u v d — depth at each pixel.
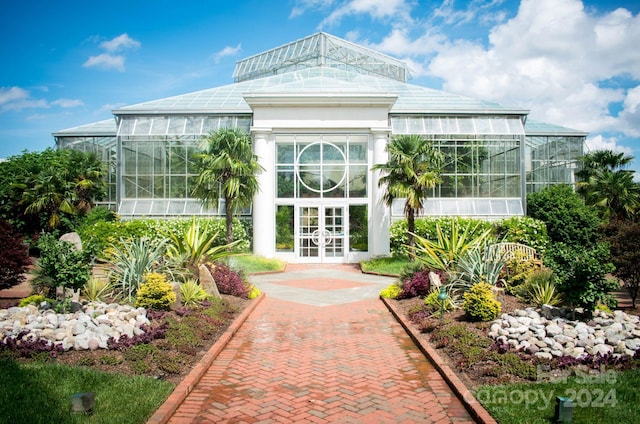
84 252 8.10
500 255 10.55
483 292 7.93
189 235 11.12
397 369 6.43
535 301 8.81
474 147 22.97
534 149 26.52
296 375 6.17
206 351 6.94
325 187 21.58
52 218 20.03
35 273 8.77
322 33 34.16
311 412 4.96
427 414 4.92
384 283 15.20
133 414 4.50
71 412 4.46
